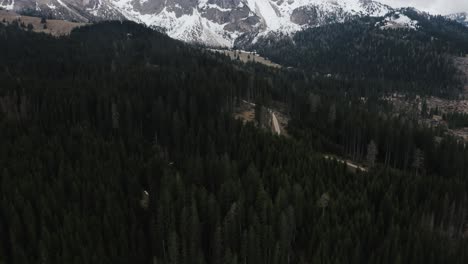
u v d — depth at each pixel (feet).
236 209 183.83
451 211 226.58
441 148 336.90
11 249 161.58
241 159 263.08
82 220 170.19
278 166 251.39
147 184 235.40
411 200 228.22
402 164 342.03
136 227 182.29
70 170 220.43
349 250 174.50
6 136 276.21
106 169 229.25
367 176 254.06
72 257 155.12
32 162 225.15
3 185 192.13
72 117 334.65
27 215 169.48
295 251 185.88
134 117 345.72
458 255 177.37
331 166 262.67
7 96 336.29
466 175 300.61
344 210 200.44
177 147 310.65
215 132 311.47
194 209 172.45
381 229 195.72
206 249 182.91
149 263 171.01
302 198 203.10
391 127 348.59
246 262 167.73
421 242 180.34
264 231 174.29
